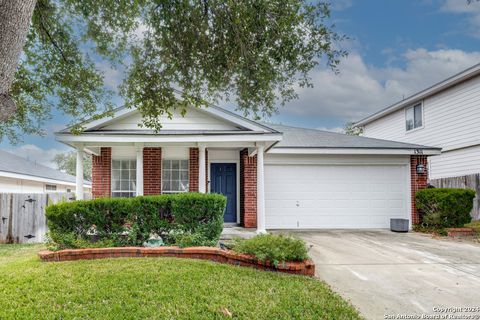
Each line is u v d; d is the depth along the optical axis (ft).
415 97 54.03
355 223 38.17
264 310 12.60
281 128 49.49
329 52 16.03
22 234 30.89
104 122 31.96
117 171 35.40
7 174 50.55
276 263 17.83
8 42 9.05
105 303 13.04
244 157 37.29
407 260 21.85
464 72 44.06
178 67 18.35
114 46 20.21
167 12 16.98
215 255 19.98
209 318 11.90
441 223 34.35
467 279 17.61
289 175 38.22
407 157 38.83
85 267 17.62
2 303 13.05
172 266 17.71
